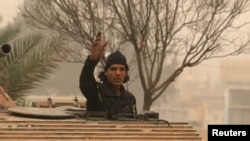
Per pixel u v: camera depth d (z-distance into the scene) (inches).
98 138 273.0
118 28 991.0
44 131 272.8
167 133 288.5
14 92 819.4
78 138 269.9
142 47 980.6
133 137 278.2
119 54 390.0
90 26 973.2
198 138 289.9
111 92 386.3
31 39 872.9
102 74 400.5
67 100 537.3
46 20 974.4
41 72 844.0
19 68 832.9
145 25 964.0
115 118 318.0
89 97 372.8
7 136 262.5
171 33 987.9
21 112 307.1
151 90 995.9
